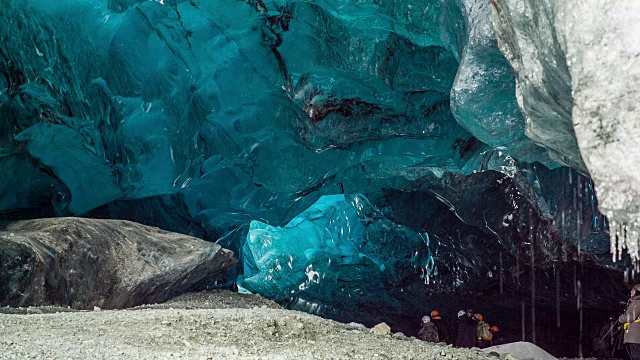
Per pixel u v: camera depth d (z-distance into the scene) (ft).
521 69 19.72
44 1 42.45
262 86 46.73
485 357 27.68
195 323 25.71
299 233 77.71
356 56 43.86
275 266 74.54
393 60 44.06
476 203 57.31
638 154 13.92
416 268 74.59
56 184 49.03
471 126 29.86
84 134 45.80
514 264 67.56
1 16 42.29
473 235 66.59
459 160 50.62
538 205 49.90
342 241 78.02
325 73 46.19
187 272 44.27
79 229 39.45
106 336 22.03
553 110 19.43
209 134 49.03
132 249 42.19
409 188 59.62
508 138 30.45
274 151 51.62
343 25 42.78
